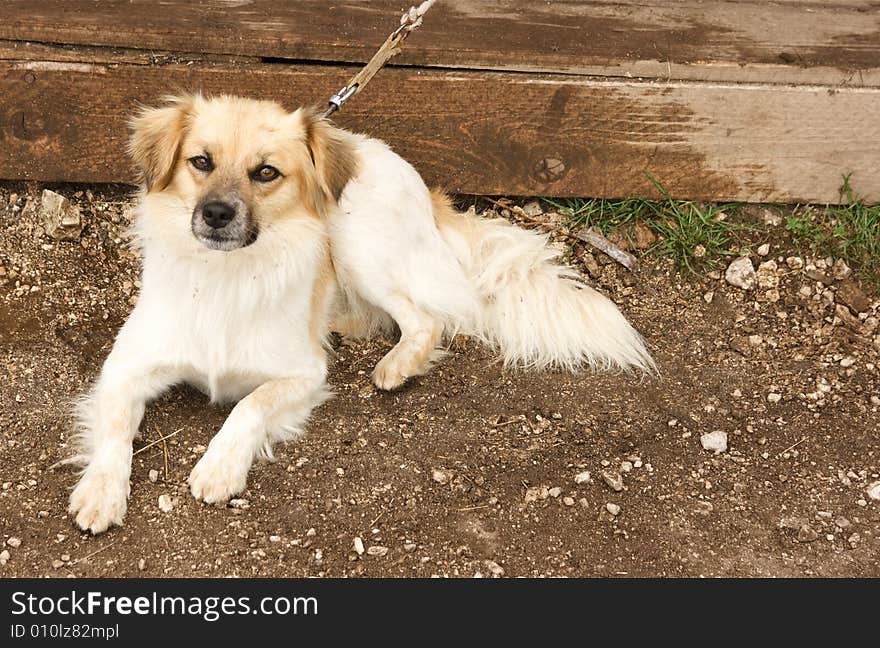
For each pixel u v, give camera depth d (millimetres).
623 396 2635
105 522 2404
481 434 2562
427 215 2693
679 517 2482
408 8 2764
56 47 2648
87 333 2627
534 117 2732
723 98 2740
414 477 2498
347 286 2688
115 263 2715
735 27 2805
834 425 2605
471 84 2705
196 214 2424
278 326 2523
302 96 2691
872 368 2686
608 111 2736
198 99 2465
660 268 2793
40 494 2439
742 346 2707
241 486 2461
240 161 2434
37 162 2693
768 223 2822
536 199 2824
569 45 2729
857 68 2742
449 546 2430
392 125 2721
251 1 2736
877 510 2504
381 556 2414
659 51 2736
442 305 2684
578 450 2553
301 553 2410
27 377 2561
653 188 2789
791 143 2773
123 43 2658
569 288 2695
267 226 2463
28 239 2703
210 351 2512
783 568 2438
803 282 2777
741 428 2596
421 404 2600
